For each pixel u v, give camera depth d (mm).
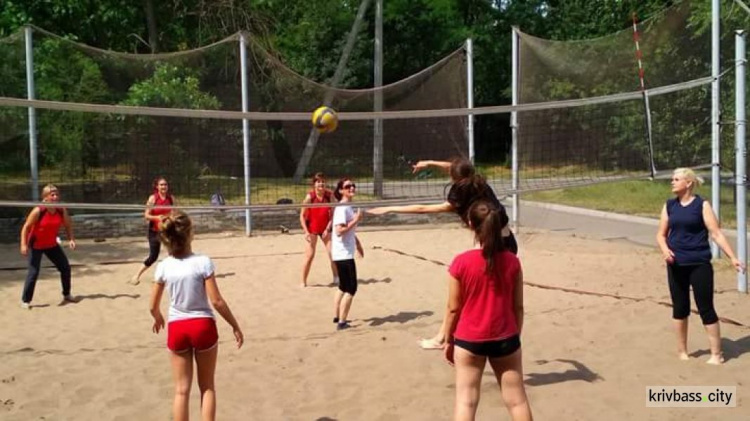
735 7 11148
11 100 6699
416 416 5008
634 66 12945
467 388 3943
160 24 21297
